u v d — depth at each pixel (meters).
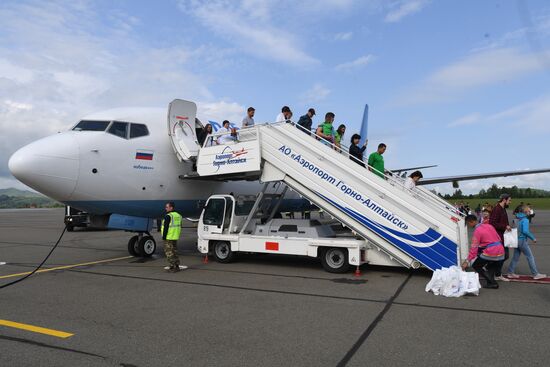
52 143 9.44
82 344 4.59
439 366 3.94
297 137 9.95
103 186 10.05
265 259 11.44
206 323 5.37
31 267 10.08
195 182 12.22
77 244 15.55
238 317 5.65
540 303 6.46
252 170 9.95
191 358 4.18
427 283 8.07
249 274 9.05
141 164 10.74
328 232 10.46
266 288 7.57
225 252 10.70
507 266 10.56
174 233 9.38
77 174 9.55
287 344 4.57
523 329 5.10
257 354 4.28
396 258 8.74
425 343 4.59
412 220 8.50
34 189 9.47
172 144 11.14
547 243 16.22
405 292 7.24
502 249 7.53
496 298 6.80
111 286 7.75
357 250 8.80
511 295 7.04
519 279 8.50
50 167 9.16
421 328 5.14
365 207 8.99
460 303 6.46
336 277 8.70
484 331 5.02
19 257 11.97
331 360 4.11
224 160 10.44
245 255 12.23
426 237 8.34
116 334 4.93
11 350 4.40
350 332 4.99
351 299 6.71
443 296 6.94
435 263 8.22
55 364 4.02
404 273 9.20
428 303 6.44
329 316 5.69
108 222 10.75
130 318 5.61
